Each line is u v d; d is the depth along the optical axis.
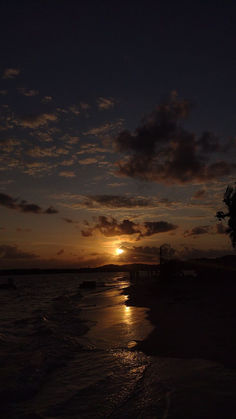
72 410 5.32
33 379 7.12
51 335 12.93
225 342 9.20
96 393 6.11
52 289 60.28
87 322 16.81
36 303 31.09
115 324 15.39
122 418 4.89
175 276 39.12
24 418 5.02
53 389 6.46
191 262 42.47
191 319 14.07
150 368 7.45
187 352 8.54
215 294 22.52
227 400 5.28
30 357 9.20
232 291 22.58
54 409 5.39
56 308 25.61
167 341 10.18
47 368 8.04
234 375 6.51
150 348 9.49
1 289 61.28
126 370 7.55
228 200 31.05
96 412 5.19
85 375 7.36
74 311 22.84
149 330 12.72
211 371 6.84
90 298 34.66
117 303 27.08
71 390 6.36
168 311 17.88
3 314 21.98
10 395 6.12
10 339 12.24
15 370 7.84
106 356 9.10
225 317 13.41
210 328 11.49
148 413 5.00
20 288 65.44
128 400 5.62
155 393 5.84
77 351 9.98
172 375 6.78
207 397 5.45
